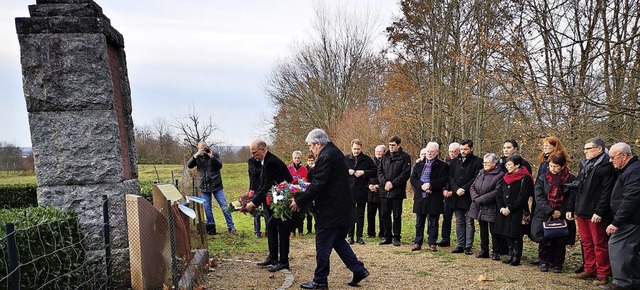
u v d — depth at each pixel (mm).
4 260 3238
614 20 10383
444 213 7977
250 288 5355
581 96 8906
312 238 9086
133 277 4832
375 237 9109
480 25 15273
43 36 4992
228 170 30906
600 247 5508
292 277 5809
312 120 30641
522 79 10539
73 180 5043
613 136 9133
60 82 5020
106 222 4668
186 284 4926
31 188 10039
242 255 7254
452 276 5887
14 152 29938
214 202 16906
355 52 30797
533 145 10836
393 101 23641
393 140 7941
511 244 6578
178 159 33469
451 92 18625
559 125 9914
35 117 5000
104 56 5113
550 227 5879
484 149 17141
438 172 7395
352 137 23312
